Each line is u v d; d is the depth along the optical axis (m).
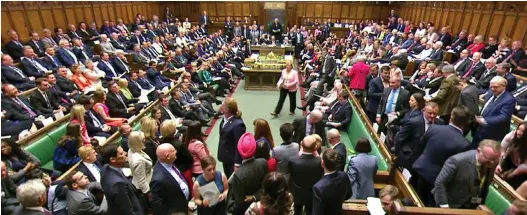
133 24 15.16
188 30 17.27
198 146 3.82
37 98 5.96
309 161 3.21
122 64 9.38
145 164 3.41
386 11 21.22
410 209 2.42
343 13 21.69
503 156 3.43
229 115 4.20
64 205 3.34
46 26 10.90
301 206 3.58
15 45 8.45
